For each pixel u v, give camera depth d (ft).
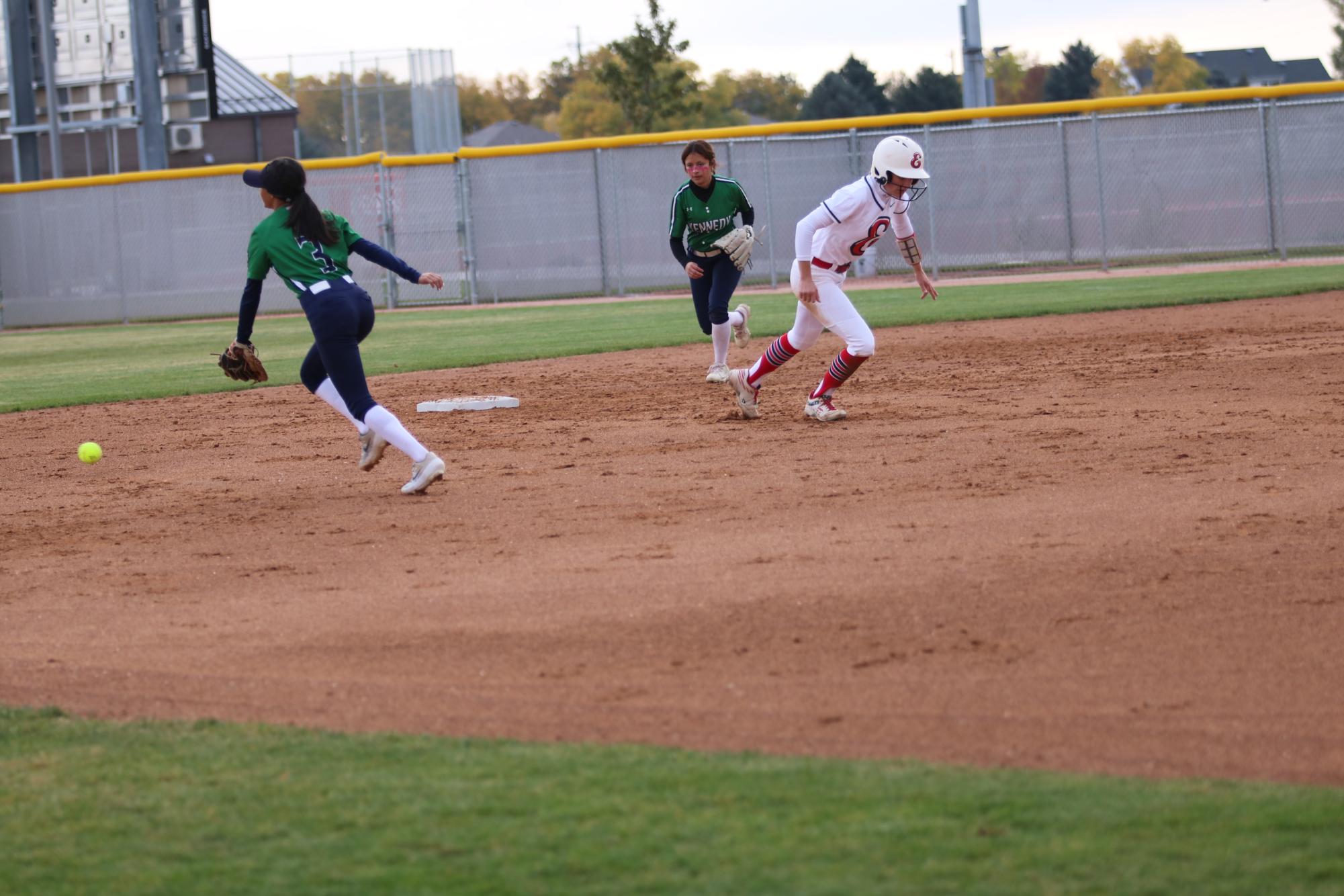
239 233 256.52
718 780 34.83
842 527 61.26
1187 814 32.04
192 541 65.62
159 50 282.15
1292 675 41.01
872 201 84.99
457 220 248.52
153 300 260.62
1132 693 40.14
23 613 54.03
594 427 94.73
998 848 30.55
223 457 90.89
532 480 76.28
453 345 163.63
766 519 63.57
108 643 49.29
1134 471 70.44
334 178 252.01
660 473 76.43
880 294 209.26
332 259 72.13
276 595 54.90
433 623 49.73
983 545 56.65
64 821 33.78
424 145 350.02
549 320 200.54
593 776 35.45
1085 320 152.87
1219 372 105.29
